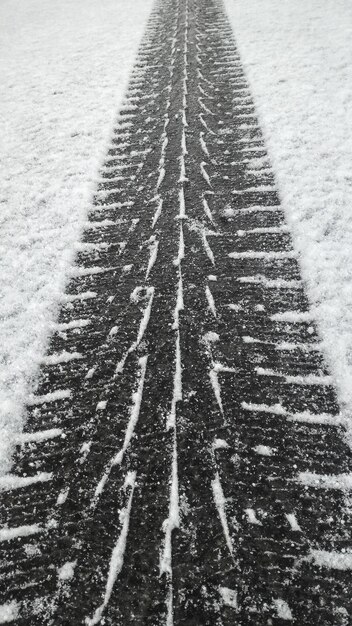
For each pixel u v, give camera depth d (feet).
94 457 8.00
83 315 11.03
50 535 7.09
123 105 21.36
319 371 9.11
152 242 12.95
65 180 16.38
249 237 12.67
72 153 18.01
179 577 6.32
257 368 9.20
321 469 7.53
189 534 6.76
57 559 6.79
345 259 11.38
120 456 7.91
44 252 13.08
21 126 20.57
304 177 14.61
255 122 18.28
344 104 18.29
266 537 6.70
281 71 21.90
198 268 11.80
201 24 30.66
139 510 7.14
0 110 22.47
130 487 7.45
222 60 24.45
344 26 26.21
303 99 19.13
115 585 6.36
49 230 13.97
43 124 20.52
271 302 10.65
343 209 13.03
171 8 35.58
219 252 12.26
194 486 7.33
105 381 9.30
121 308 10.98
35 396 9.29
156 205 14.51
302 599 6.08
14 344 10.37
